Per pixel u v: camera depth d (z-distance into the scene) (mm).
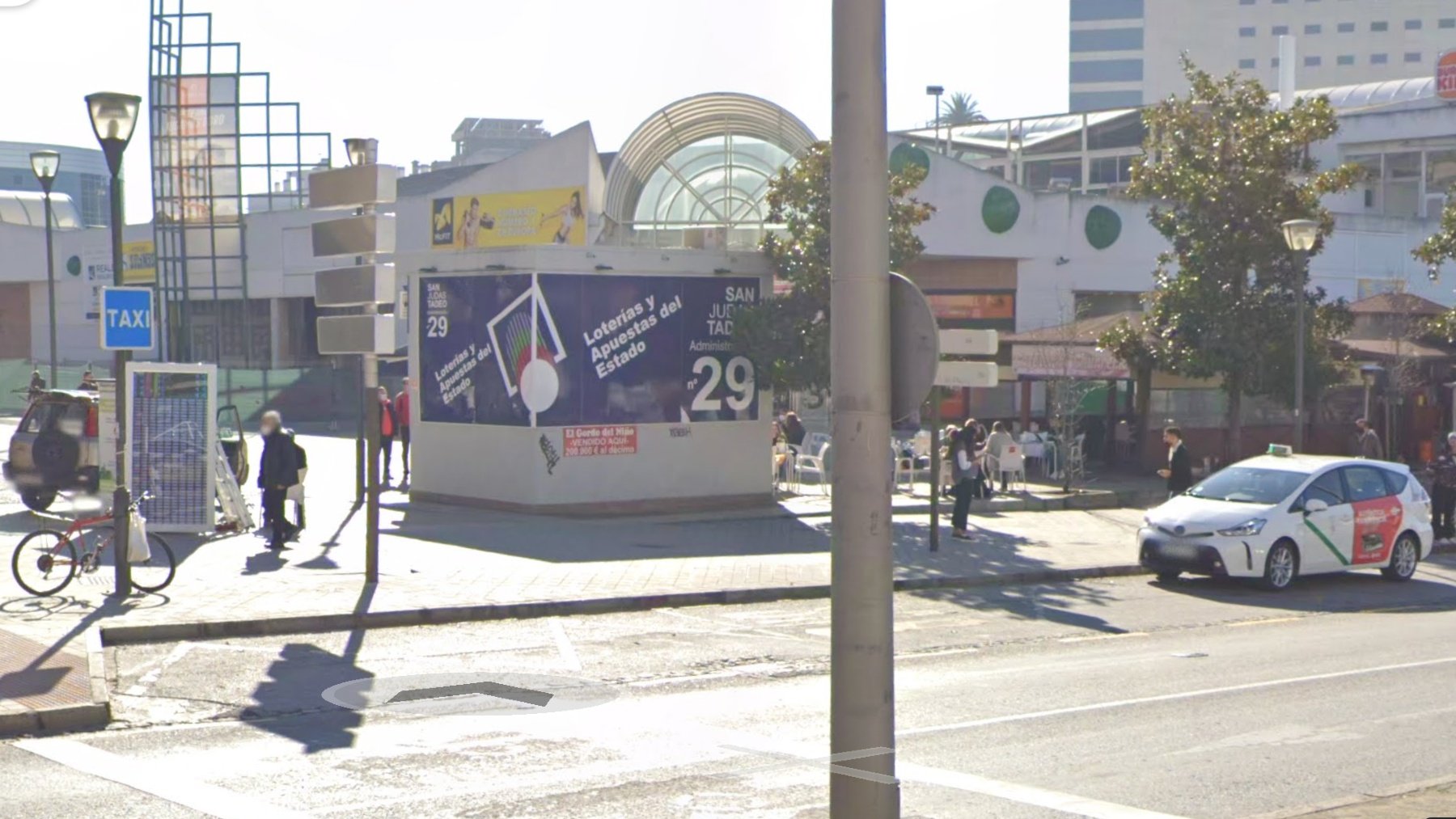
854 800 6086
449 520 22641
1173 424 35656
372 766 8531
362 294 15758
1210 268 32531
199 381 20016
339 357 52125
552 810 7586
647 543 20578
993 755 9141
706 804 7738
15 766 8539
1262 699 11180
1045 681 11906
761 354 24875
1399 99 64688
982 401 44375
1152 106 34438
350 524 21844
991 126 61594
